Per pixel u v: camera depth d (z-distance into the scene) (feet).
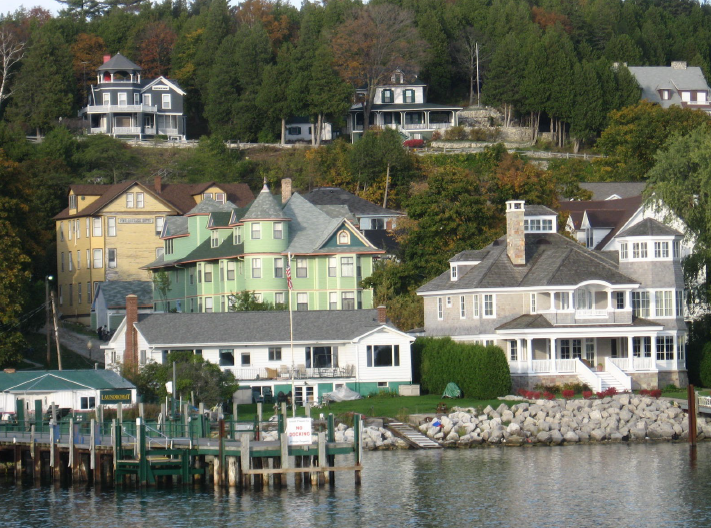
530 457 578.25
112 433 525.75
